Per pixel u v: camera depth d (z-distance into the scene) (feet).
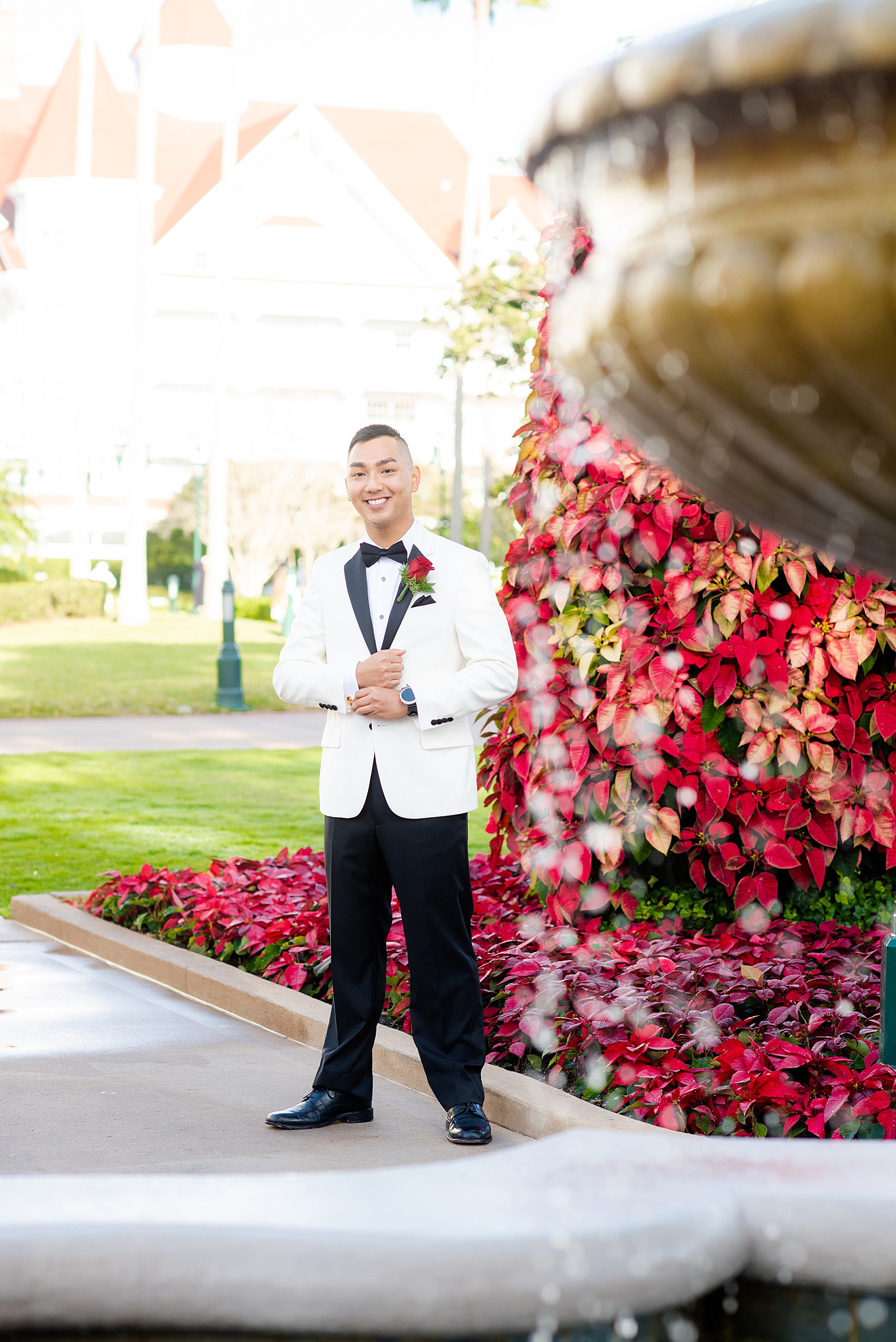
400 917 18.66
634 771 15.98
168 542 183.01
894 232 4.87
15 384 190.49
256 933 18.65
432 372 196.44
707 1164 6.83
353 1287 5.72
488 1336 5.81
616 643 15.93
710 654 15.70
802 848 16.21
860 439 5.42
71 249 189.78
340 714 13.19
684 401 5.67
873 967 14.84
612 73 5.29
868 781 15.99
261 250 191.31
